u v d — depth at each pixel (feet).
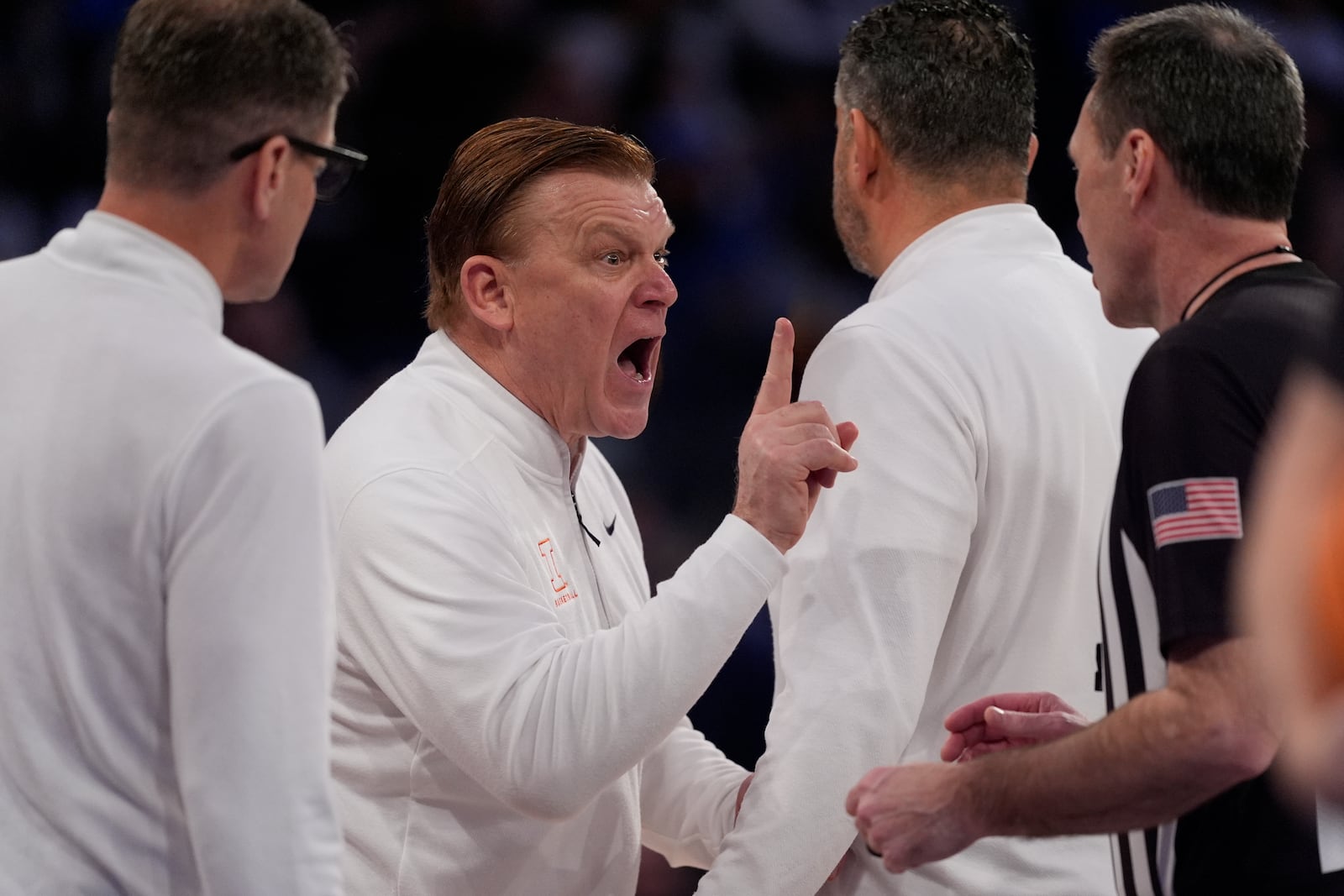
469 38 73.87
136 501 18.49
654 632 23.13
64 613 18.67
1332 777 10.05
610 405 26.81
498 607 23.47
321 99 20.10
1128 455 20.01
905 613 23.86
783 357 25.11
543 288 25.80
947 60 26.58
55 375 19.03
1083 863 24.61
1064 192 80.38
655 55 77.20
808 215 78.02
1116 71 21.91
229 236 19.88
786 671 24.47
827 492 24.84
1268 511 11.12
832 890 25.52
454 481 24.56
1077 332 26.18
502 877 25.04
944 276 25.99
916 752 25.05
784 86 80.12
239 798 18.17
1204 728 18.03
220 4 19.39
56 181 71.72
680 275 73.20
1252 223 21.02
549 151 26.04
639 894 50.39
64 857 18.85
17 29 71.46
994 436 24.67
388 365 71.31
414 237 72.54
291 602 18.63
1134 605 20.25
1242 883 19.53
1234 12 22.15
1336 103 79.20
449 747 23.41
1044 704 23.68
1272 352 18.98
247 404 18.65
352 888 24.98
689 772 29.04
